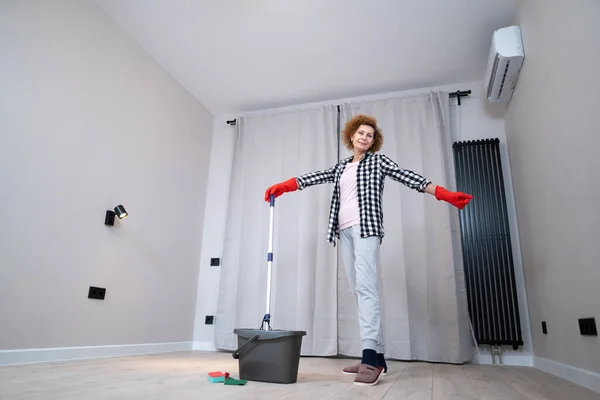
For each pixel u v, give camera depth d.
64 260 2.29
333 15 2.74
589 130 1.57
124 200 2.79
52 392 1.24
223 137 4.03
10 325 1.96
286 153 3.61
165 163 3.29
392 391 1.45
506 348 2.77
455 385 1.67
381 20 2.78
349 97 3.74
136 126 2.98
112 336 2.61
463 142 3.19
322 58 3.20
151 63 3.22
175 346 3.26
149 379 1.58
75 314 2.34
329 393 1.35
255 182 3.65
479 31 2.85
